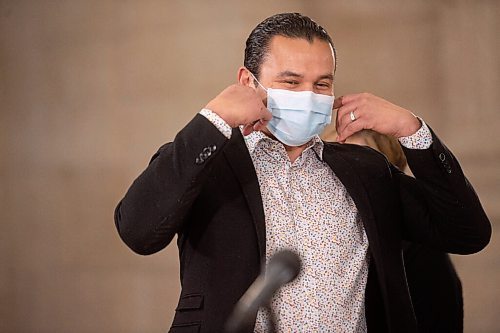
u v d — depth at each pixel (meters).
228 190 6.24
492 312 13.84
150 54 15.49
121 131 15.61
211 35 15.27
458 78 14.25
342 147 7.04
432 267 7.84
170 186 5.94
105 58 15.68
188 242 6.33
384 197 6.71
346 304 6.33
